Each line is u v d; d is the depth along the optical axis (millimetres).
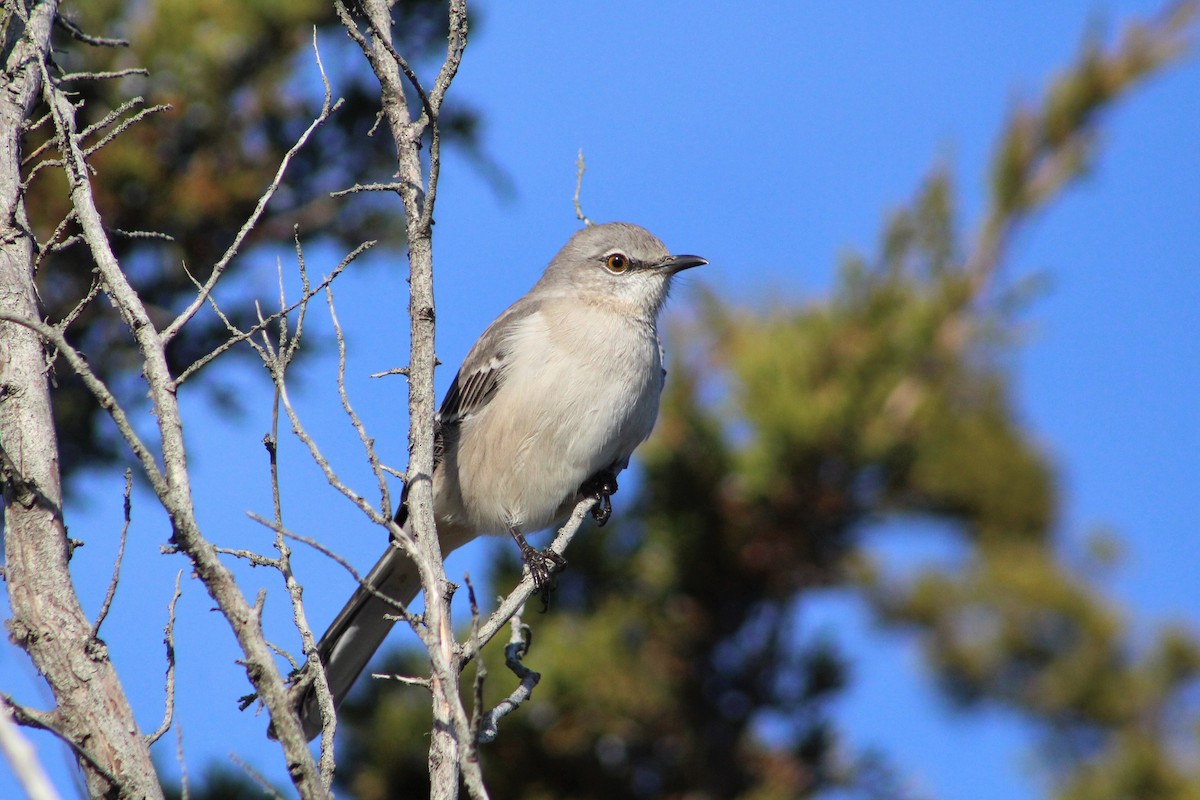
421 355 6312
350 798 12266
